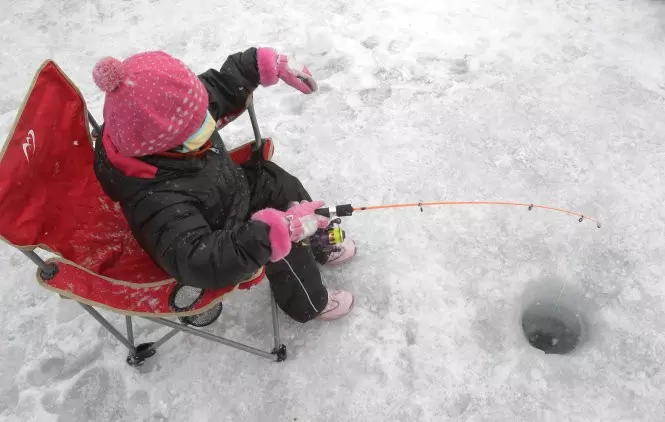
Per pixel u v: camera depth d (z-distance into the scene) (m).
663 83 3.39
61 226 1.94
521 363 2.47
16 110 3.62
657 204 2.90
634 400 2.36
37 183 1.85
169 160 1.82
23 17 4.12
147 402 2.51
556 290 2.75
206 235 1.80
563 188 3.01
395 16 3.89
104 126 1.84
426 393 2.42
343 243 2.80
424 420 2.36
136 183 1.80
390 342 2.57
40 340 2.70
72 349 2.66
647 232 2.81
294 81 2.29
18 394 2.55
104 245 2.08
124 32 3.99
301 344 2.61
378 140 3.29
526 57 3.59
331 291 2.68
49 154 1.92
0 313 2.80
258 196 2.33
